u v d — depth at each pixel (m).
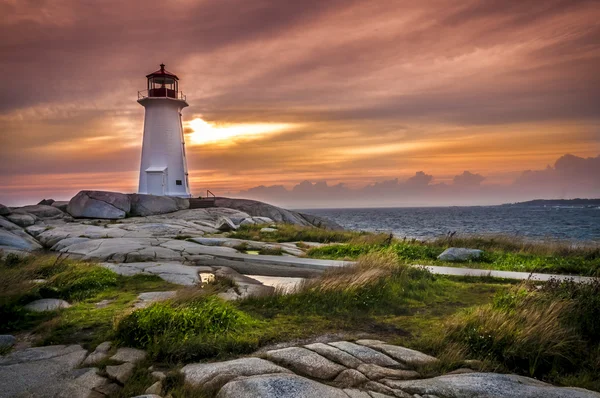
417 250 17.23
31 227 25.33
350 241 21.09
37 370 5.53
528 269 13.56
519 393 4.54
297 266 14.62
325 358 5.64
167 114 41.28
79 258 15.58
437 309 8.72
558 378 5.48
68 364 5.75
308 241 23.28
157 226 26.06
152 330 6.54
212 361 5.87
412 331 7.23
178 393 4.78
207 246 18.45
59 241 20.62
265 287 10.64
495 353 5.99
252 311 8.37
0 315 7.80
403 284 10.26
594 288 8.00
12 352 6.29
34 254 15.23
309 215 43.34
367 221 91.75
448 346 6.12
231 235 23.95
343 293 9.01
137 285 11.05
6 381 5.18
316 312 8.34
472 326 6.59
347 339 6.71
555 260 14.66
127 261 15.20
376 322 7.78
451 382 4.82
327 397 4.46
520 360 5.86
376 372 5.20
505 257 15.90
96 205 32.53
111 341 6.57
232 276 12.23
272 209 39.56
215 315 7.18
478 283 11.35
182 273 12.42
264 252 17.61
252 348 6.32
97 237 21.67
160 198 35.88
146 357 5.94
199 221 30.08
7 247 17.56
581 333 6.61
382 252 14.04
